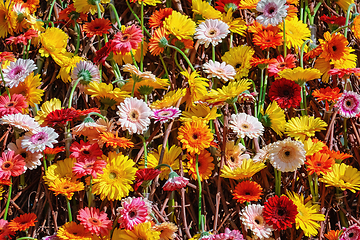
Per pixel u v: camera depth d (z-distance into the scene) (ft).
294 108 9.27
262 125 9.32
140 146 9.19
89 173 8.68
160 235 8.83
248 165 8.96
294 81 9.25
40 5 9.65
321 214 8.96
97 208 9.06
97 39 9.54
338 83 9.70
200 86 9.02
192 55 9.44
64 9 9.41
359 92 9.77
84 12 9.37
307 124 9.16
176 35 9.25
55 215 9.00
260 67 9.36
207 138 8.86
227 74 9.14
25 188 9.14
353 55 9.53
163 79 9.08
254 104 9.37
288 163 8.91
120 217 8.71
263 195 9.22
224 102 9.09
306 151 9.05
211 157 9.12
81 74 9.05
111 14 9.54
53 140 8.74
